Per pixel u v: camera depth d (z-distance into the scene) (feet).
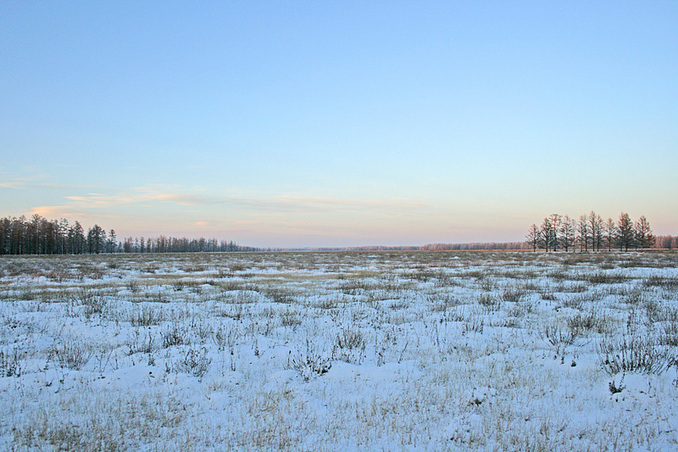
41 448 15.08
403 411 18.71
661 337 30.25
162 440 16.03
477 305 48.42
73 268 120.26
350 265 139.74
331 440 16.10
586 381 21.86
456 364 25.52
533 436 16.17
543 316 40.98
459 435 16.39
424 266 127.44
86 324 37.17
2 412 18.11
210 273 106.11
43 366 24.63
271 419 17.88
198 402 19.74
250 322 38.47
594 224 305.73
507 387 21.44
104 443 15.60
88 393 20.66
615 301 49.52
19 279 85.66
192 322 37.73
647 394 19.47
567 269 105.50
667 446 15.24
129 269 119.24
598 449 15.17
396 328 35.94
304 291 63.41
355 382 22.54
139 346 29.76
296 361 26.23
